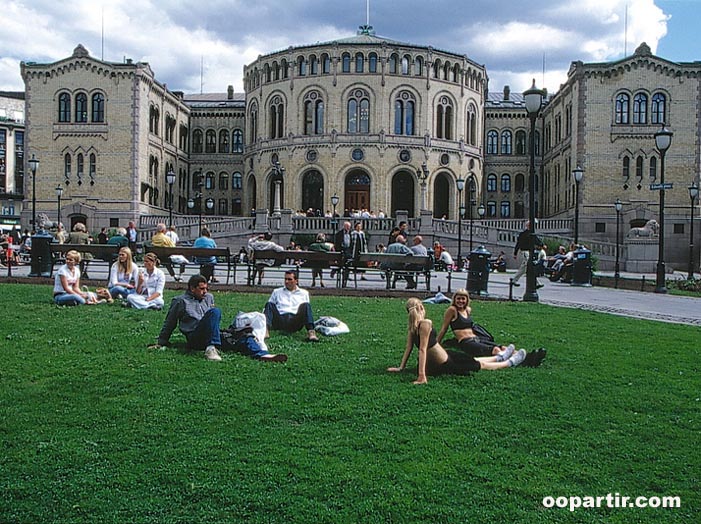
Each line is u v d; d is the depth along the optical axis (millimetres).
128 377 11148
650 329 17297
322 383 11039
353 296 23125
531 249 23594
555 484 7625
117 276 19484
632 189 65812
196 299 13656
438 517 6887
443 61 75812
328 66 73812
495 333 15867
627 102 66062
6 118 112062
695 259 65000
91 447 8266
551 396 10672
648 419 9727
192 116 89125
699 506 7293
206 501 7102
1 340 13773
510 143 87875
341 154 73188
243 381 11086
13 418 9133
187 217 70000
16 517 6762
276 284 27594
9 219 110312
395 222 59938
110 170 70375
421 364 11242
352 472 7727
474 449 8469
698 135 65438
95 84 70375
